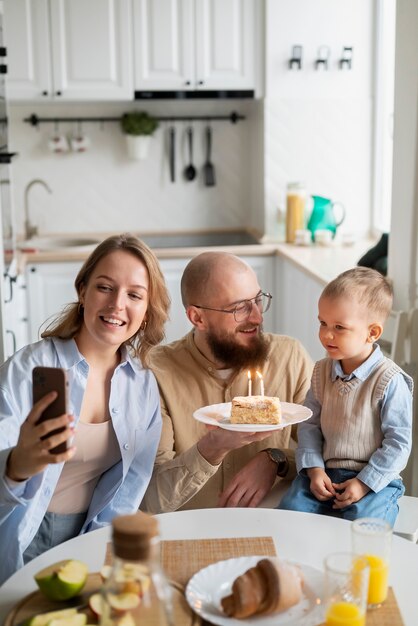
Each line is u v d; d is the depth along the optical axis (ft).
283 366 7.22
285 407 6.30
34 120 15.96
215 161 16.69
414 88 8.37
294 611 4.22
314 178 15.47
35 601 4.36
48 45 14.47
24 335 13.24
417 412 8.40
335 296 6.47
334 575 4.00
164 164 16.56
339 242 14.80
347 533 5.21
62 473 6.00
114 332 5.76
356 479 6.33
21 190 16.25
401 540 5.16
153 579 3.43
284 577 4.17
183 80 14.85
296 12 14.76
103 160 16.38
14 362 5.81
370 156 15.46
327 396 6.72
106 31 14.53
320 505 6.46
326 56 14.96
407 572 4.75
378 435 6.54
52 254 13.88
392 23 14.46
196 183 16.72
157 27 14.61
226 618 4.15
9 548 5.49
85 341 5.99
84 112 16.15
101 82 14.70
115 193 16.52
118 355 6.20
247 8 14.76
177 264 14.21
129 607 3.45
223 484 7.11
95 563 4.82
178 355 7.14
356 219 15.67
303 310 12.96
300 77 15.03
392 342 8.79
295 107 15.14
